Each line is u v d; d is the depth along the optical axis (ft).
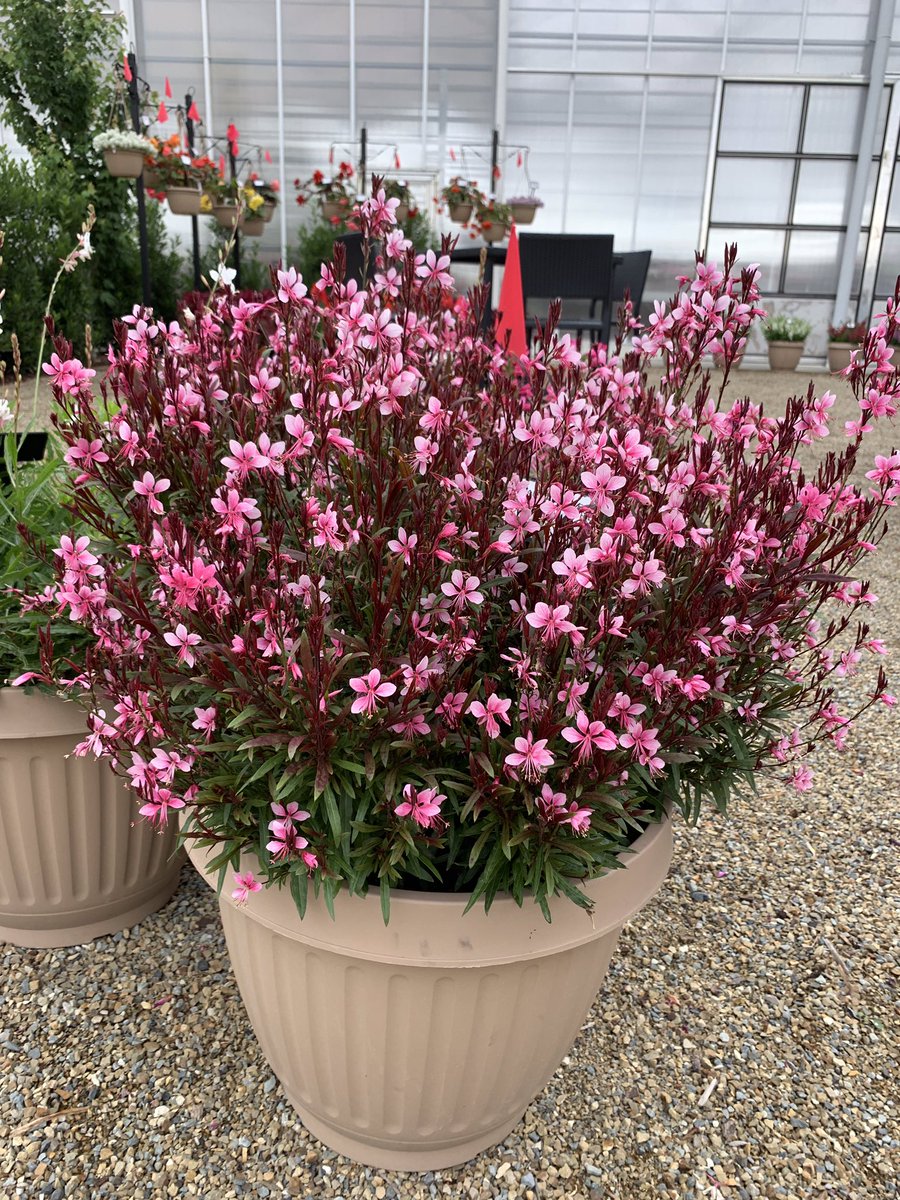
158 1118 5.31
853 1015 6.39
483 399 5.19
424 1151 5.03
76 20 30.91
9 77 31.37
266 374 4.33
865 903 7.57
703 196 38.63
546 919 3.96
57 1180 4.93
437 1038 4.38
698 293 4.81
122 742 4.34
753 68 36.99
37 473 6.38
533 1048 4.64
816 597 5.02
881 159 38.40
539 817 3.77
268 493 4.36
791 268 40.09
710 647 3.98
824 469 4.44
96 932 6.62
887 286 40.11
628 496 3.97
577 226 39.04
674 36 36.50
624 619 3.82
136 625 4.12
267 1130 5.28
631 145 37.96
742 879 7.82
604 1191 5.04
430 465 4.05
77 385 4.32
